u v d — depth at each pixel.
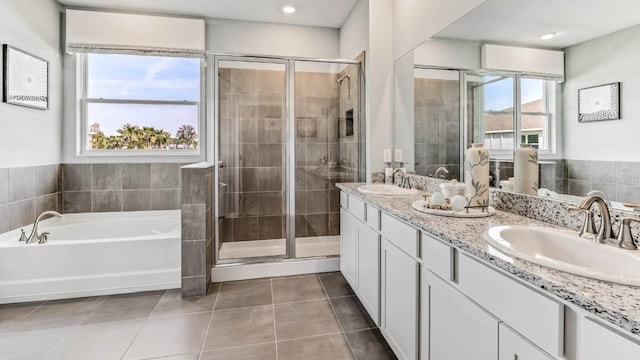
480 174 1.59
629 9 1.08
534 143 1.45
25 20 2.66
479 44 1.79
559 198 1.33
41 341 1.86
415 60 2.48
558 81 1.33
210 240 2.76
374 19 2.85
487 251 0.95
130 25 3.20
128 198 3.36
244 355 1.76
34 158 2.81
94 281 2.46
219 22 3.48
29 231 2.72
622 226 0.95
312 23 3.62
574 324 0.69
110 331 1.98
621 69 1.10
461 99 1.96
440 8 2.14
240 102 3.08
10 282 2.34
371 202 1.99
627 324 0.56
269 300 2.44
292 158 3.19
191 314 2.21
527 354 0.81
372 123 2.88
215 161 2.99
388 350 1.81
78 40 3.08
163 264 2.61
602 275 0.73
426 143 2.35
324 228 3.26
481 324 1.00
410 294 1.48
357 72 3.15
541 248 1.15
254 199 3.15
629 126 1.08
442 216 1.47
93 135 3.35
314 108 3.23
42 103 2.88
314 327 2.05
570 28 1.28
